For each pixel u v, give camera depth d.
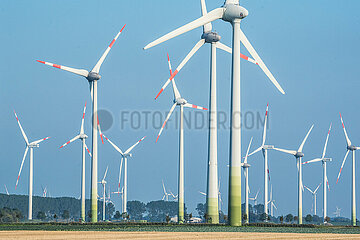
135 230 138.62
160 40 141.62
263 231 136.12
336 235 125.31
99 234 122.31
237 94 146.12
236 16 147.88
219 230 136.88
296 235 123.06
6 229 145.88
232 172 143.75
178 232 129.75
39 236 114.81
